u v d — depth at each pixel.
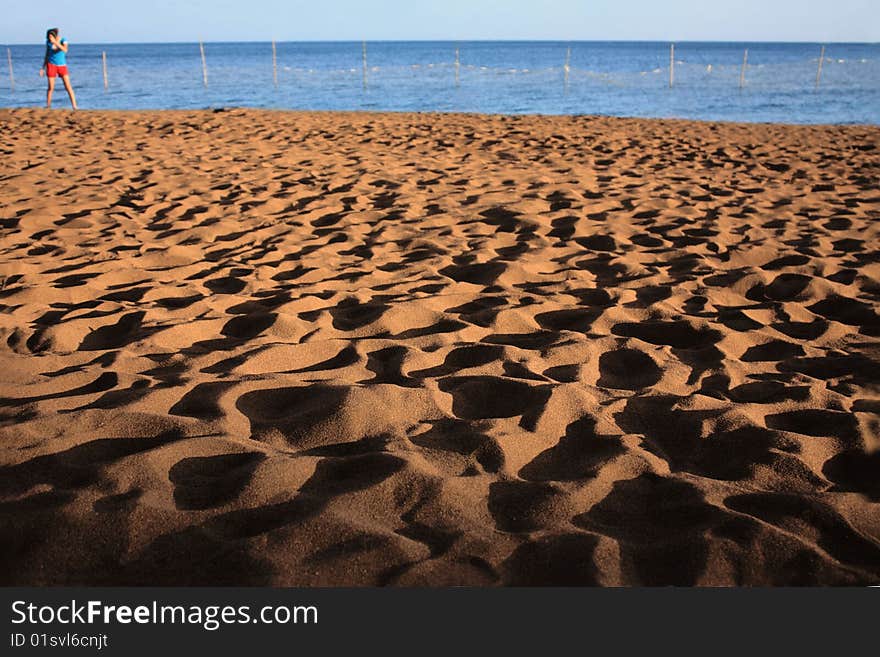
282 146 8.68
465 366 2.61
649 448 2.05
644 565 1.57
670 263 4.24
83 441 1.93
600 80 26.84
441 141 9.28
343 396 2.21
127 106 17.39
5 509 1.63
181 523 1.62
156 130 9.75
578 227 4.96
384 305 3.19
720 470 1.96
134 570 1.49
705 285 3.80
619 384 2.53
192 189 6.05
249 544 1.55
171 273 3.80
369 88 23.03
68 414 2.04
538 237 4.73
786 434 2.08
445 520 1.67
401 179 6.73
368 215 5.29
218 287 3.62
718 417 2.19
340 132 9.91
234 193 5.95
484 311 3.21
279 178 6.66
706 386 2.51
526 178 6.91
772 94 20.75
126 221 4.96
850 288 3.75
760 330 3.12
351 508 1.69
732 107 17.61
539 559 1.56
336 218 5.21
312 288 3.54
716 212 5.54
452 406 2.26
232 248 4.39
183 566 1.50
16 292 3.31
